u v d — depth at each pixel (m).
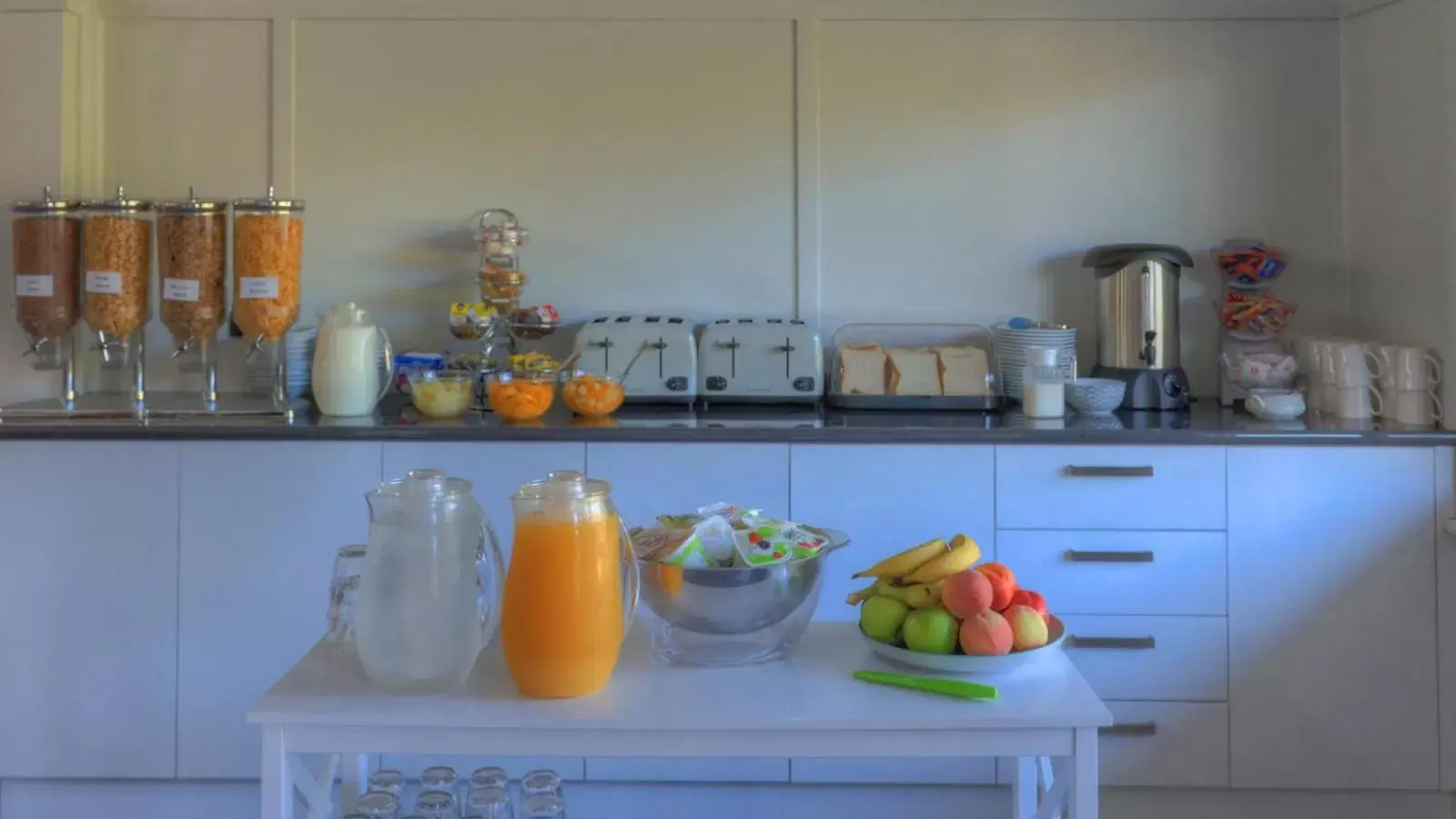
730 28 3.45
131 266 3.05
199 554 2.87
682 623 1.75
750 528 1.81
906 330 3.45
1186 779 2.86
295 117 3.44
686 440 2.86
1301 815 2.93
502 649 1.72
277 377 3.15
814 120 3.45
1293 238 3.46
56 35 3.18
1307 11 3.42
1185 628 2.85
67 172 3.23
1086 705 1.62
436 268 3.48
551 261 3.49
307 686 1.67
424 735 1.60
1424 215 3.06
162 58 3.42
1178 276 3.31
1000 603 1.77
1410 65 3.11
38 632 2.88
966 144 3.46
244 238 3.05
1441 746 2.84
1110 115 3.45
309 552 2.87
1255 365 3.23
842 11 3.43
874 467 2.86
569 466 2.87
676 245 3.49
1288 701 2.85
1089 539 2.85
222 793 2.96
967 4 3.43
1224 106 3.44
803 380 3.26
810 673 1.75
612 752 1.60
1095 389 3.16
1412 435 2.80
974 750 1.60
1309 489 2.83
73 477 2.86
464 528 1.66
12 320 3.22
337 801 2.64
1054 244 3.48
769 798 2.94
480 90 3.46
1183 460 2.84
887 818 2.94
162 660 2.88
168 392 3.43
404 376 3.34
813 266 3.48
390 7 3.43
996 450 2.85
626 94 3.46
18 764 2.89
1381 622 2.83
